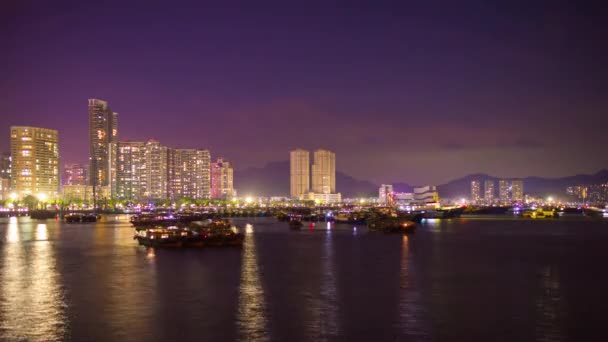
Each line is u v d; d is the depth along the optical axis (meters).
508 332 49.81
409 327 51.25
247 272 84.31
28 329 49.97
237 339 47.38
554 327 51.50
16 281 75.56
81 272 84.12
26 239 153.88
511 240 154.25
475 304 60.91
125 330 49.75
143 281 75.44
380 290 69.00
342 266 92.00
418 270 87.25
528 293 67.62
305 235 175.12
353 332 49.59
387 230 190.50
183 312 56.44
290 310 57.59
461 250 122.38
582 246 133.88
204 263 95.38
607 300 63.19
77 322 52.34
